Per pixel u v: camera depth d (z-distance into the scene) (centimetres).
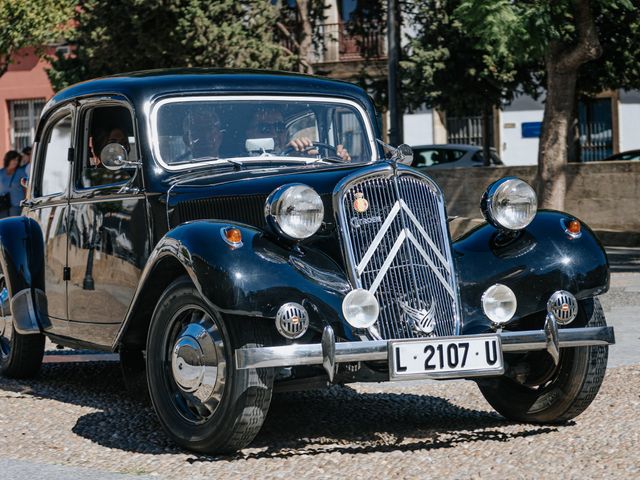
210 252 499
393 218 530
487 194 573
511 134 3494
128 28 2066
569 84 1675
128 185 616
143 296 564
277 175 561
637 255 1873
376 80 2653
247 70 672
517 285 555
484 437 560
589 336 545
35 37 2522
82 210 660
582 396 571
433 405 669
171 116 620
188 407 534
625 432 556
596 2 1595
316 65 2948
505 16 1426
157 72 657
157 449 534
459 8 1457
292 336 489
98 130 659
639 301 1184
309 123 663
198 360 514
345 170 539
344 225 521
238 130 636
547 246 565
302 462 501
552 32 1445
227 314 499
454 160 3008
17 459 514
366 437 565
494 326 546
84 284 659
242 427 502
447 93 2383
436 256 540
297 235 508
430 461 500
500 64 2294
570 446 528
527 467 484
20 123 3578
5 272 735
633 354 832
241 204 555
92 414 628
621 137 3441
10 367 771
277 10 2191
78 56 2294
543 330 536
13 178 1380
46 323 718
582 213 2184
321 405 671
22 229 738
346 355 492
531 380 592
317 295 502
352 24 2608
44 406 660
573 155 2880
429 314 527
